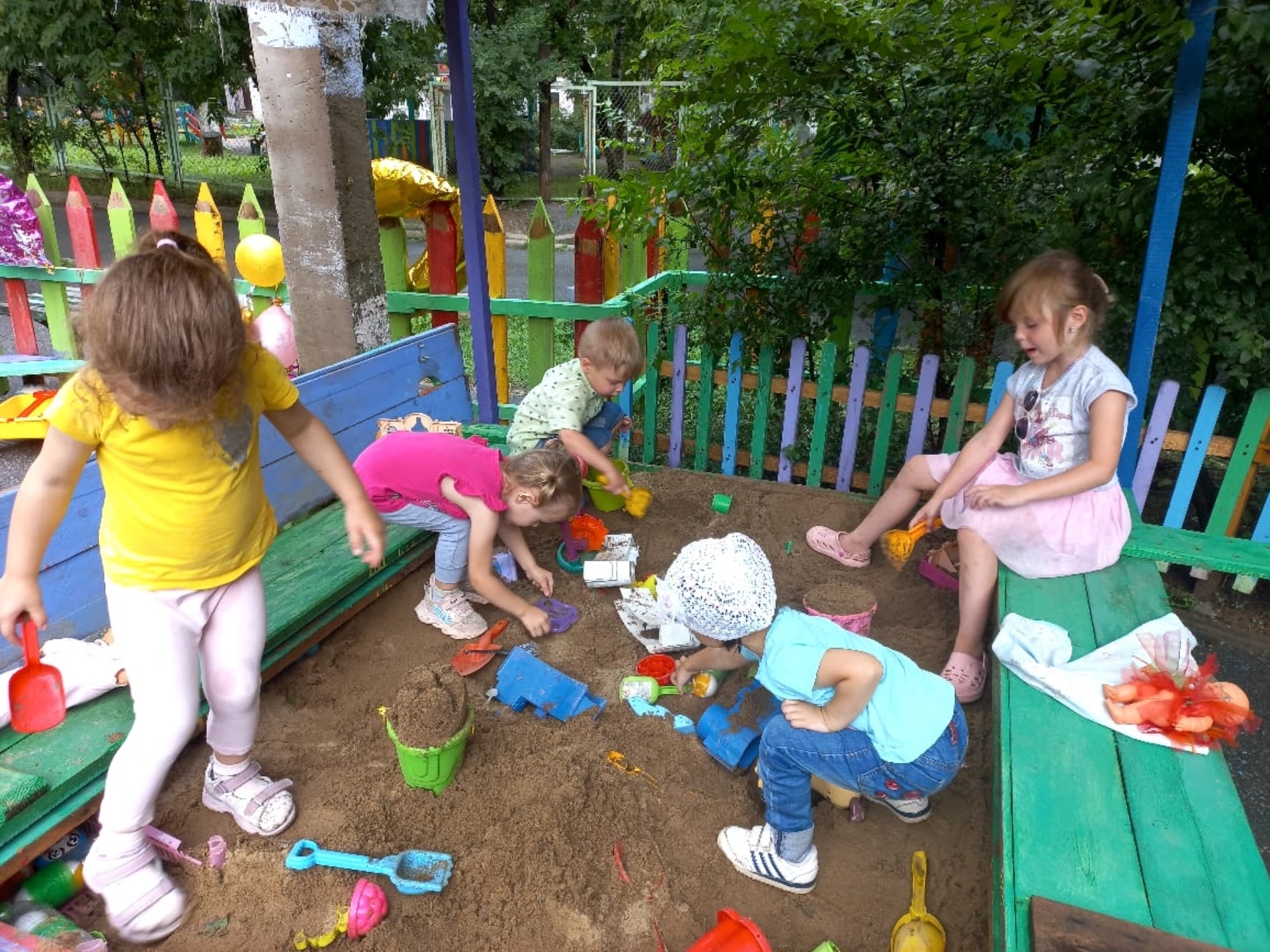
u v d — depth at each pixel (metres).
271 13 4.11
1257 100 3.16
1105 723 2.17
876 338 4.80
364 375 3.81
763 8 3.58
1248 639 3.51
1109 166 3.52
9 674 2.23
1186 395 3.96
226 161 25.23
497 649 2.95
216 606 2.06
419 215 5.36
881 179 4.47
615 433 4.79
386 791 2.39
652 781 2.47
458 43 3.68
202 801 2.32
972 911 2.13
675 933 2.04
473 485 2.87
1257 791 2.77
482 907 2.08
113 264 1.63
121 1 14.41
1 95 16.75
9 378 6.03
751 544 2.29
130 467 1.80
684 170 4.38
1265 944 1.57
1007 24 3.54
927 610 3.34
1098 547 2.94
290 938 1.99
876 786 2.08
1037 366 3.06
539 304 5.12
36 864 2.11
